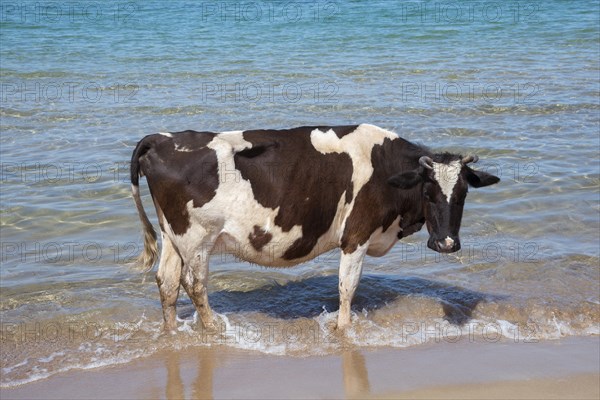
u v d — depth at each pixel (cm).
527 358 717
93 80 1878
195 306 768
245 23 2673
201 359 714
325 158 756
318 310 836
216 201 727
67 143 1376
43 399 628
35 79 1888
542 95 1758
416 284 896
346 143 766
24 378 667
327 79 1905
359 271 788
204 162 721
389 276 920
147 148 732
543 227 1059
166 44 2336
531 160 1308
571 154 1338
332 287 892
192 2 3023
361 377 676
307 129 768
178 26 2609
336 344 751
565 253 977
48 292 855
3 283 873
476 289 885
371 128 788
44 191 1147
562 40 2456
